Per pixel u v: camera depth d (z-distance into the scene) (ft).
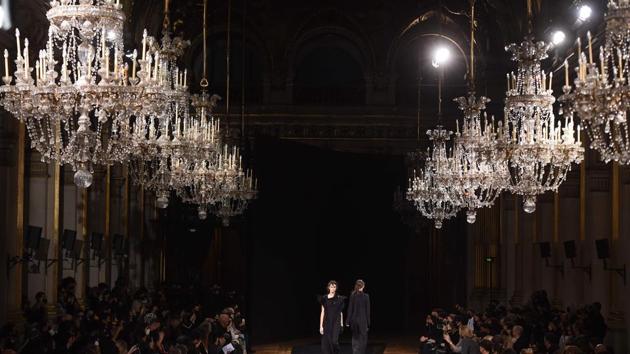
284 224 95.30
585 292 70.08
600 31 56.80
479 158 53.67
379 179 105.19
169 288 84.94
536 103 45.83
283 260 95.04
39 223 66.54
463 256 104.83
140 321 53.36
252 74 106.83
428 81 105.50
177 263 104.94
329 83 107.76
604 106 32.48
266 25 105.29
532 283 84.89
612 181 62.59
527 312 61.46
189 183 62.95
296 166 97.50
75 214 73.87
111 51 64.34
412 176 103.60
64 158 39.75
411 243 106.83
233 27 105.29
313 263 100.63
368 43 104.94
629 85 31.86
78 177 37.19
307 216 99.09
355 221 104.88
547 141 46.93
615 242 61.31
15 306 56.59
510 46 46.34
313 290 100.99
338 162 102.89
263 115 104.27
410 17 104.73
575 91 33.22
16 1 52.08
